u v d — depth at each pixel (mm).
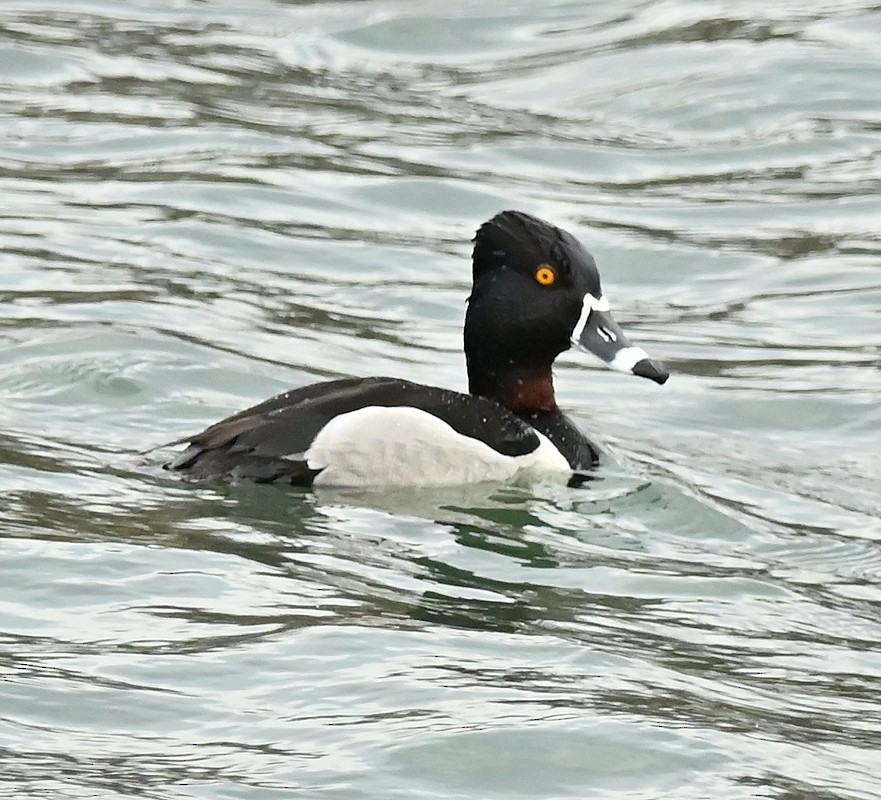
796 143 21109
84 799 8328
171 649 9719
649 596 11047
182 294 16578
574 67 23016
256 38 23641
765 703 9703
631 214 19312
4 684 9258
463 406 12625
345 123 21172
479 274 13312
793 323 17047
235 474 11820
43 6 24484
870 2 24969
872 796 8781
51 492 11641
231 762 8711
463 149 20641
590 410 14867
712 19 24391
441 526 11789
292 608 10289
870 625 10852
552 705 9406
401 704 9312
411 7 24641
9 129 20438
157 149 20172
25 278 16672
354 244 18250
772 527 12391
